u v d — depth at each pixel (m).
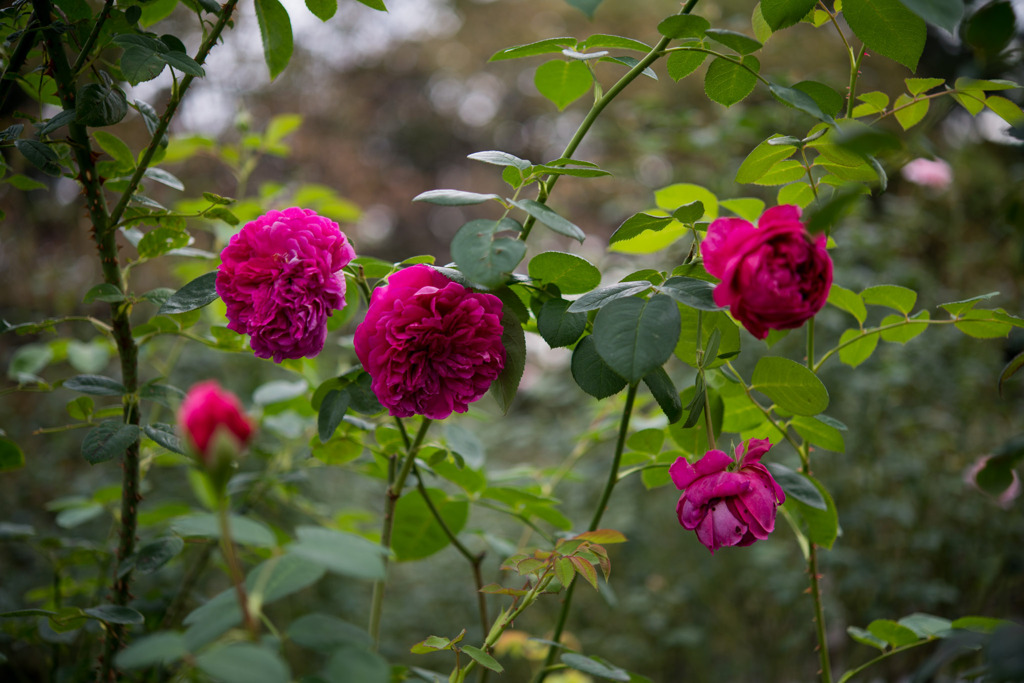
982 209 3.24
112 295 1.13
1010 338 1.16
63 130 2.25
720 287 0.83
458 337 0.96
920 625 1.19
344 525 1.84
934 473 2.82
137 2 1.15
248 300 1.02
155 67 0.99
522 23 8.70
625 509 3.03
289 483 1.68
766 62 5.54
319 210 2.03
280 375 3.31
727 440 2.58
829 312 2.87
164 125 1.11
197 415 0.55
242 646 0.55
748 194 3.67
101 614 1.02
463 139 10.46
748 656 3.01
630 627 3.00
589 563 0.98
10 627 1.46
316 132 7.85
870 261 3.21
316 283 1.01
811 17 1.13
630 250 1.33
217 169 5.60
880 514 2.61
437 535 1.44
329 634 0.63
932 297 3.06
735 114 3.33
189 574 1.59
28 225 3.32
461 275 1.01
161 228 1.21
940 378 2.88
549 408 3.91
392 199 8.89
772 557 2.73
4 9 1.13
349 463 1.63
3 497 2.69
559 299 1.01
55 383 1.18
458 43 9.06
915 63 0.99
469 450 1.45
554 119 8.45
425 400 0.98
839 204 0.70
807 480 1.14
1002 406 2.87
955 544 2.66
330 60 8.62
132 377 1.22
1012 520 2.55
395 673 1.06
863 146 0.68
